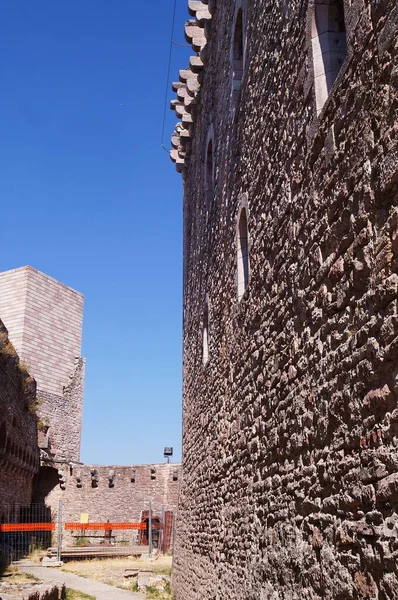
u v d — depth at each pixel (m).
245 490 7.35
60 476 31.30
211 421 10.38
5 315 35.81
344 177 4.30
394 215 3.49
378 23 3.78
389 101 3.58
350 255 4.14
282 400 5.78
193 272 14.07
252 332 7.28
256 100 7.55
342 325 4.26
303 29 5.46
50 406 35.44
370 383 3.75
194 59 13.17
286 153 5.96
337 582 4.09
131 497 30.42
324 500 4.46
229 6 10.01
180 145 16.47
